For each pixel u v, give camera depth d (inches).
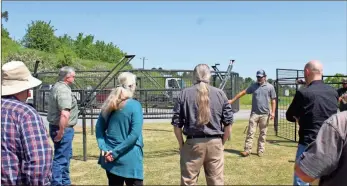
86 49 2089.1
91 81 417.4
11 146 81.0
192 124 150.7
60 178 197.6
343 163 68.3
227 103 153.5
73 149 327.6
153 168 258.5
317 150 68.9
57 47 1895.9
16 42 1688.0
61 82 197.2
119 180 145.6
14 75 88.7
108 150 143.5
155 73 415.5
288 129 478.0
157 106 346.0
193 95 151.5
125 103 143.4
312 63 159.3
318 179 73.7
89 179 228.1
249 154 299.6
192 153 152.6
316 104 153.5
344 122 68.9
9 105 83.2
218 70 378.3
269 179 229.5
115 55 2199.8
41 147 82.4
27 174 80.9
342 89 334.3
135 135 142.0
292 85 414.3
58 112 195.9
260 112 293.9
